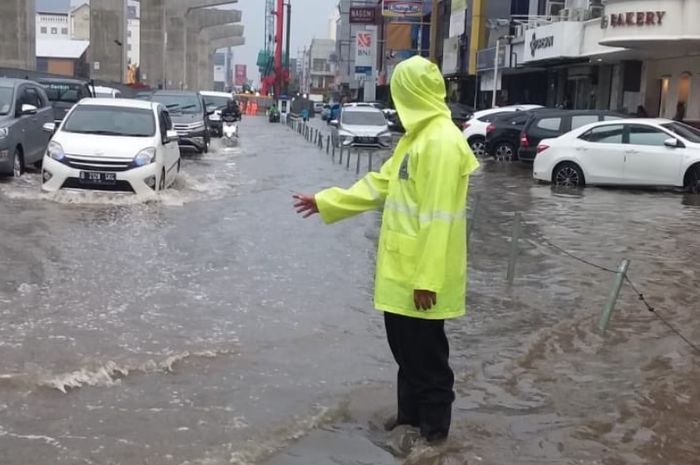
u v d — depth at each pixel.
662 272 9.16
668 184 17.31
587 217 13.42
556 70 40.72
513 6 49.75
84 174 12.86
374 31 88.38
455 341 6.44
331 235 10.99
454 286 4.10
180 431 4.44
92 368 5.33
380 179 4.34
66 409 4.67
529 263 9.56
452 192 3.95
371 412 4.90
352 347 6.16
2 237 9.82
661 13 24.00
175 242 10.00
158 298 7.29
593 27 29.67
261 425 4.59
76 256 8.92
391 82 4.25
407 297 4.07
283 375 5.46
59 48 108.12
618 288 6.80
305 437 4.48
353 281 8.34
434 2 66.12
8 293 7.23
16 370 5.22
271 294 7.66
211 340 6.13
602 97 34.75
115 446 4.20
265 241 10.37
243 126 55.12
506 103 45.88
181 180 16.53
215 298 7.40
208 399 4.95
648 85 30.73
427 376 4.32
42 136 17.17
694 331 6.84
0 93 16.19
